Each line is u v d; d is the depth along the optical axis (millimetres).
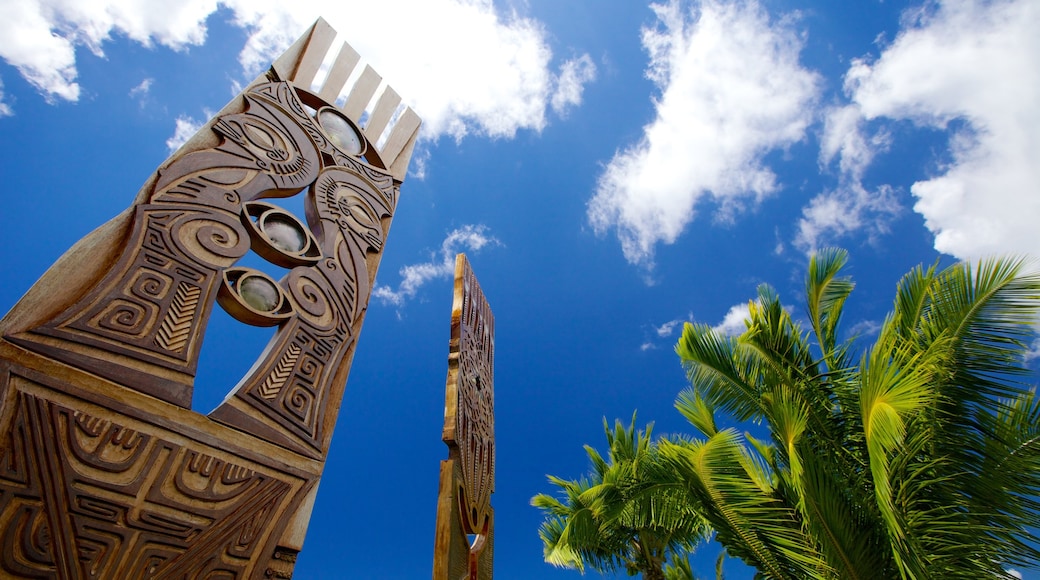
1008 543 3672
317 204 3008
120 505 1695
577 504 8078
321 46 3613
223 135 2672
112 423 1760
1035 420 3779
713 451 4910
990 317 4062
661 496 5859
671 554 8508
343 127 3557
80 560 1562
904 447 4074
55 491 1572
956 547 3730
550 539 8602
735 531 5012
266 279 2521
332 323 2775
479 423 3969
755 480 4984
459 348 3635
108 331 1852
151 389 1892
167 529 1785
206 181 2457
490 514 4070
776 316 5500
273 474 2195
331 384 2654
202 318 2139
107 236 2025
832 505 4176
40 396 1626
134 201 2172
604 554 7973
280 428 2295
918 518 3922
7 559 1432
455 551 3016
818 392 5164
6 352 1598
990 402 3965
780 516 4742
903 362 4223
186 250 2219
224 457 2035
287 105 3180
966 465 3963
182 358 2020
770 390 5094
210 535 1897
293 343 2508
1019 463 3756
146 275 2045
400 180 3850
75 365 1731
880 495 3717
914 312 4605
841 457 4852
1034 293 3912
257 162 2762
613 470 6539
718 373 5535
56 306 1781
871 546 4148
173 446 1890
